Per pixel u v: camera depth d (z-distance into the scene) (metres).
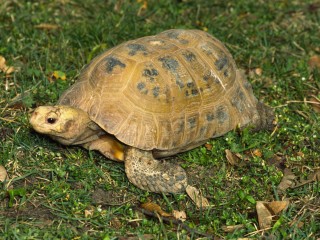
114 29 6.71
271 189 5.03
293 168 5.24
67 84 5.84
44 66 6.15
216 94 5.17
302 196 4.97
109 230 4.50
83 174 4.93
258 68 6.39
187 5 7.33
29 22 6.84
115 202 4.80
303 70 6.34
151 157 4.85
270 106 5.87
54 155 5.09
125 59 4.90
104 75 4.84
